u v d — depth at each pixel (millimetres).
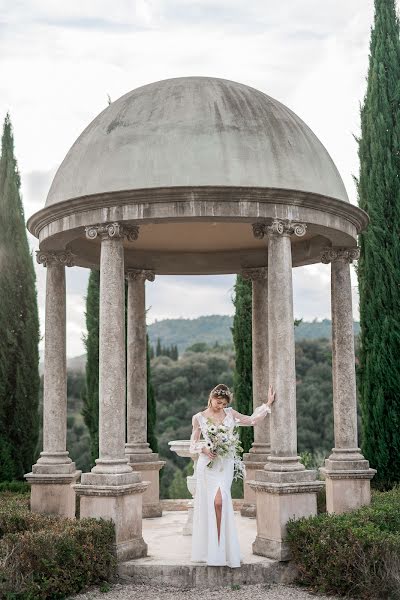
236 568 8930
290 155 10133
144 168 9758
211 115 10094
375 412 14961
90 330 19625
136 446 13742
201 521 9133
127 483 9453
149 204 9602
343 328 11711
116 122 10445
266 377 13758
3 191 19219
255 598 8242
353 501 11062
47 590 7941
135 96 10812
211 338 127750
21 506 11164
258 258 14008
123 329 9836
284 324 9688
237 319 18984
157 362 48844
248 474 13719
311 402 35219
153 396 19109
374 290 15422
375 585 7996
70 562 8297
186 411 42125
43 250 11773
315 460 21406
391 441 14797
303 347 41250
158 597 8320
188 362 46719
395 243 15320
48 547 8117
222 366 45781
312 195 9820
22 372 18531
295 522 9125
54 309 11766
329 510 11211
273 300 9766
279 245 9805
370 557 8133
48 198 11023
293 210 9852
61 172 10875
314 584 8625
